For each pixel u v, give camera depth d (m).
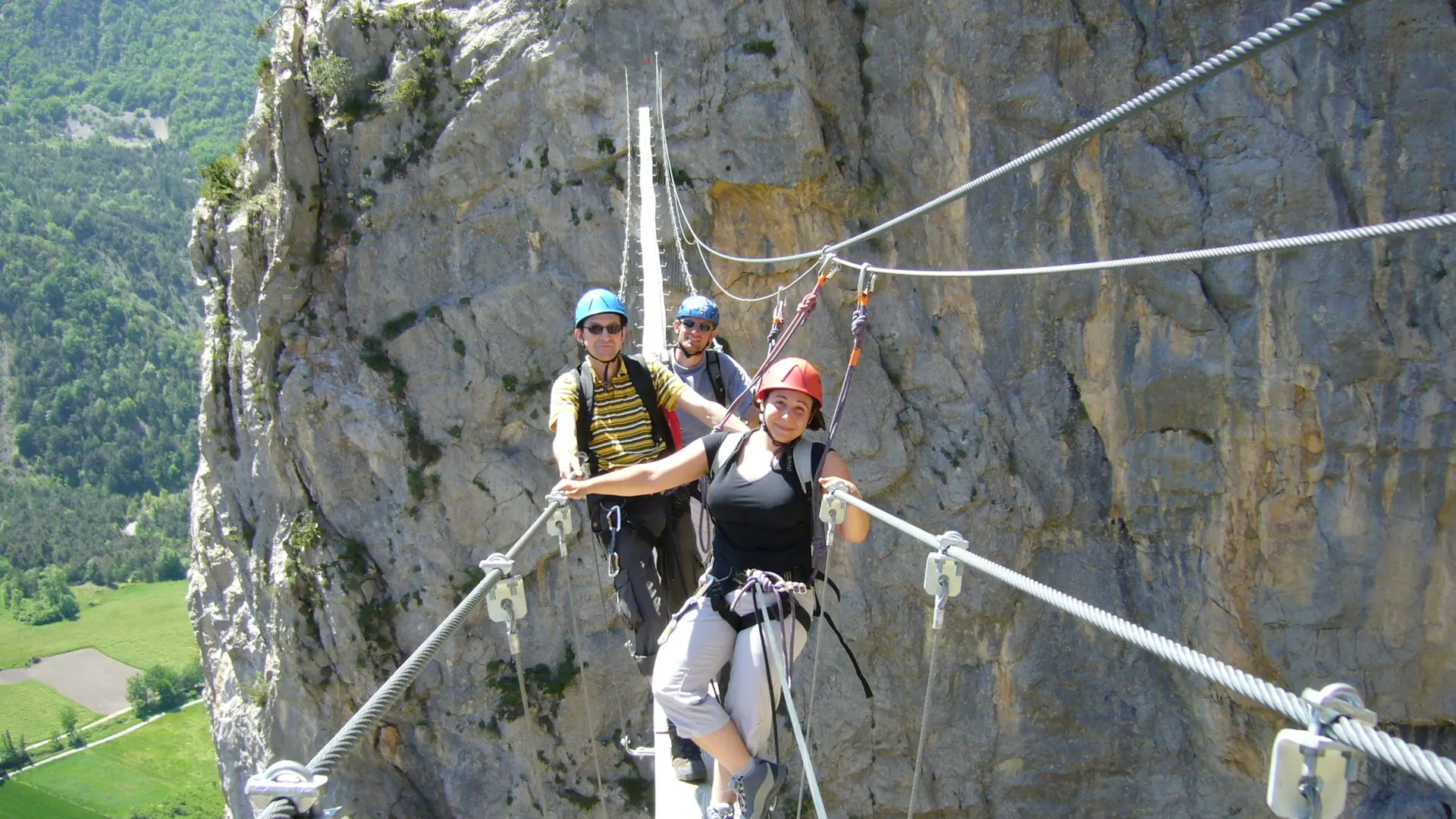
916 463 23.42
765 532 5.51
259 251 25.83
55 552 125.06
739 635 5.49
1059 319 23.56
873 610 23.11
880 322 23.61
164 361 154.25
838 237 23.42
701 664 5.47
